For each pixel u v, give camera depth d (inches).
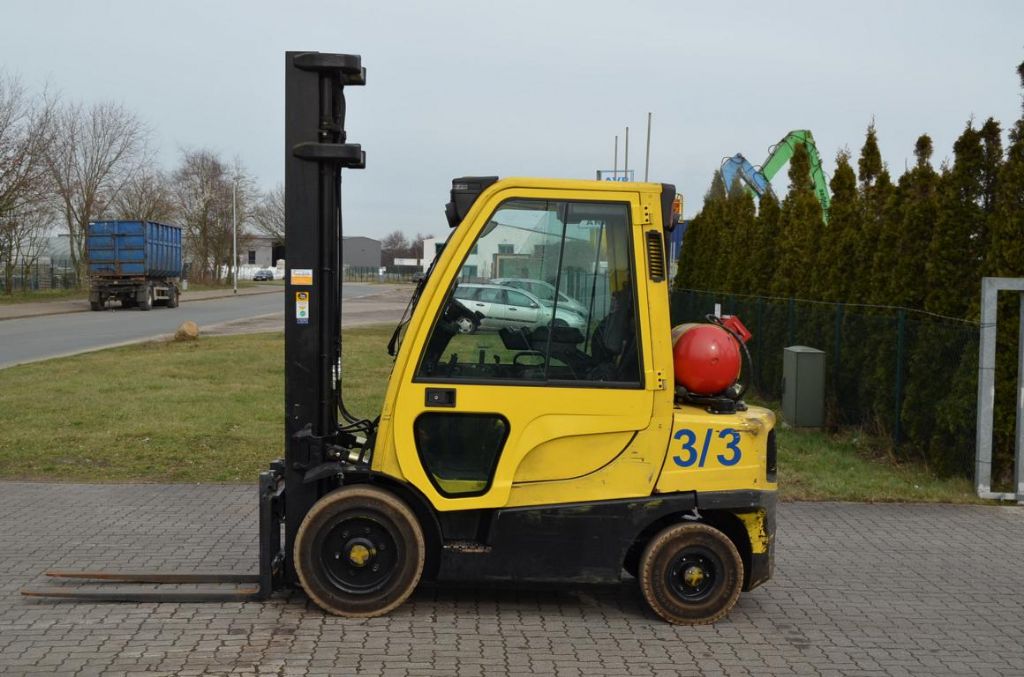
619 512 208.8
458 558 209.5
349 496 206.8
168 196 2615.7
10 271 1850.4
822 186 924.6
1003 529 309.7
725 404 217.9
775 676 186.1
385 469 210.5
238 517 301.6
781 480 369.7
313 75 212.7
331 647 193.8
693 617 213.0
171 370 698.2
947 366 389.1
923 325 399.5
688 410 217.2
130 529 285.7
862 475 381.4
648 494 210.1
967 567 266.5
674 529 211.2
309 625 205.9
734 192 1000.9
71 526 288.5
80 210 2134.6
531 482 209.3
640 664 189.9
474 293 208.4
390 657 189.5
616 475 209.6
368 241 5103.3
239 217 3026.6
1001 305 366.9
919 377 400.5
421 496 209.5
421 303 208.2
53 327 1176.2
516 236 208.5
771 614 223.6
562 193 207.9
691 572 211.5
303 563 208.1
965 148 398.6
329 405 218.5
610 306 209.3
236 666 183.6
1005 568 265.9
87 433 437.1
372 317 1485.0
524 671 184.2
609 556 209.5
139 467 374.0
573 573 209.6
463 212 210.4
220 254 3070.9
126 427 453.4
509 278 208.5
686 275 949.2
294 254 214.2
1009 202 363.6
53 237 2524.6
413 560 208.1
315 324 215.6
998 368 367.2
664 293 210.1
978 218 396.5
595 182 208.1
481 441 209.2
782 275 603.5
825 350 506.3
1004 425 366.6
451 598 226.8
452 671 183.2
